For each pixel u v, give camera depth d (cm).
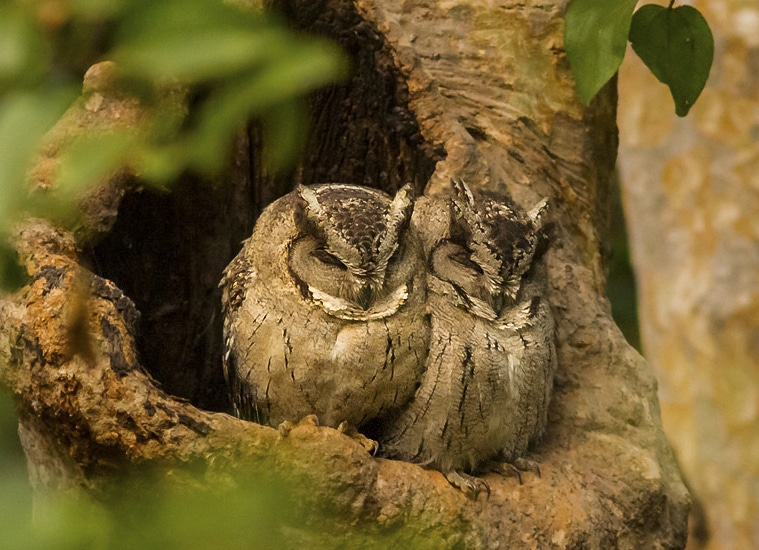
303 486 684
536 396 817
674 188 1341
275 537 691
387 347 768
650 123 1348
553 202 987
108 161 306
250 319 789
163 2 285
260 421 823
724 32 1262
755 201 1291
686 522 895
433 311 799
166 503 371
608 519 819
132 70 291
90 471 683
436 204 851
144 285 1004
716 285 1320
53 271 697
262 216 830
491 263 791
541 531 778
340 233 766
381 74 963
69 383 661
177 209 979
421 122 947
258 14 293
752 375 1319
